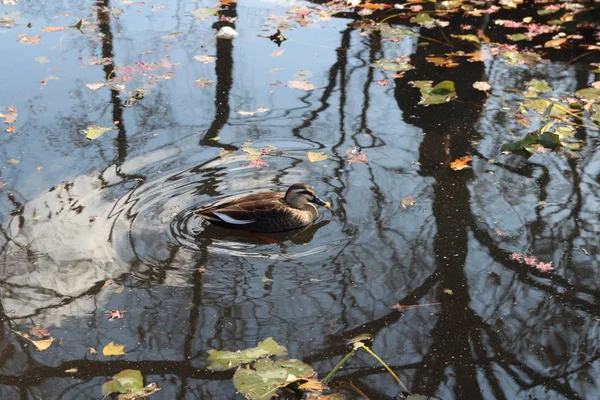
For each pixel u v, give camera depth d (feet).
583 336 15.56
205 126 23.86
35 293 16.63
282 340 15.29
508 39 31.14
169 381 14.32
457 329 15.69
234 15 33.86
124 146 22.57
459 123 24.14
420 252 18.01
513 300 16.52
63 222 18.94
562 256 17.90
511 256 17.88
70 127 23.73
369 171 21.30
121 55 29.37
